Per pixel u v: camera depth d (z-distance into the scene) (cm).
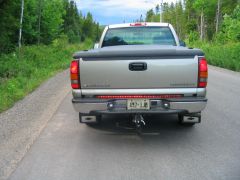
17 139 715
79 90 658
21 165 575
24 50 2992
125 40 878
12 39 3944
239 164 568
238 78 1717
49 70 2250
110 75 646
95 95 657
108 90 652
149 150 642
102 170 551
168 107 650
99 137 725
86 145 674
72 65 655
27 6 4447
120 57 642
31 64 2398
